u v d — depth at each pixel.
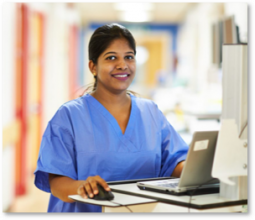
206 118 3.00
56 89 6.18
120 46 1.54
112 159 1.53
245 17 3.66
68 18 7.46
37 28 5.21
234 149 1.18
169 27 10.92
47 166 1.44
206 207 1.12
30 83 4.70
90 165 1.52
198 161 1.22
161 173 1.69
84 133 1.53
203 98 4.14
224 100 1.21
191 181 1.24
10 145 3.61
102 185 1.20
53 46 5.96
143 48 11.62
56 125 1.50
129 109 1.64
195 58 7.33
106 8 8.46
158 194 1.23
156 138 1.64
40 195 4.16
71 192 1.34
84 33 10.82
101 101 1.59
